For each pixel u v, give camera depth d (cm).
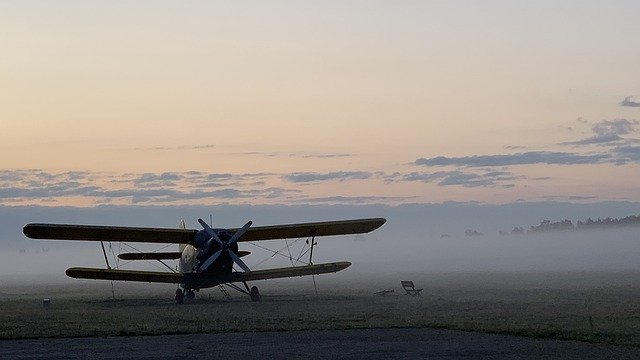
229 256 3544
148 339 1916
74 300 4103
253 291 3659
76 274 3481
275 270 3628
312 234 3731
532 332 1909
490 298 3409
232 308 3069
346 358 1566
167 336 1980
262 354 1628
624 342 1750
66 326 2277
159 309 3094
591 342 1756
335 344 1780
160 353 1656
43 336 1984
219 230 3644
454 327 2088
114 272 3488
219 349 1711
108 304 3591
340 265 3741
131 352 1677
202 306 3256
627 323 2145
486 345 1730
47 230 3288
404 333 1980
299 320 2403
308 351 1667
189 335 1995
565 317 2355
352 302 3316
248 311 2872
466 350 1655
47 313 2906
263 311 2859
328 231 3716
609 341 1762
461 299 3362
